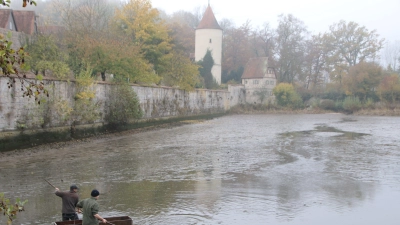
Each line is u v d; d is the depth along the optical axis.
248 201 15.22
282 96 86.38
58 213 13.70
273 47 101.94
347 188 17.38
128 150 28.52
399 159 24.78
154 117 50.91
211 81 84.19
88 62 37.47
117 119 39.53
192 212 13.79
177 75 59.56
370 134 39.72
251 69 91.75
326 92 89.81
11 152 26.30
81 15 57.03
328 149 29.17
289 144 32.09
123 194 16.25
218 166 22.52
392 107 79.38
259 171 21.08
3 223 12.30
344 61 93.75
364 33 91.12
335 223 12.76
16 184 17.89
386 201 15.30
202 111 69.81
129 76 42.81
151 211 13.88
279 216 13.43
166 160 24.45
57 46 36.84
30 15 50.34
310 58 94.44
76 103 34.12
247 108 85.81
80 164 22.84
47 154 26.14
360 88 83.25
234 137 37.19
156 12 57.62
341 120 61.53
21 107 28.08
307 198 15.72
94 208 10.16
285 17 95.19
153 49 56.88
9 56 5.18
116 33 54.22
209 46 85.75
